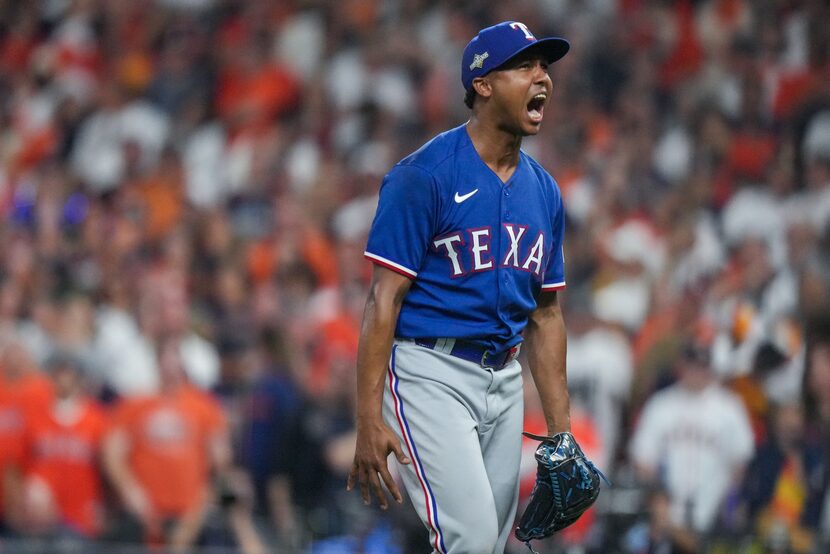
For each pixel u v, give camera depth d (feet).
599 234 124.06
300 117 158.51
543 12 166.30
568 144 144.25
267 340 96.58
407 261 43.42
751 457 84.89
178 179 143.95
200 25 175.42
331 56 167.63
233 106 162.81
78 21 178.70
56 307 103.09
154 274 113.60
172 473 87.71
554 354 46.80
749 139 141.90
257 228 133.49
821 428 82.94
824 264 109.40
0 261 111.96
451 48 164.45
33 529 86.17
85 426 88.63
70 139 158.40
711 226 129.18
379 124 148.97
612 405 99.45
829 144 136.36
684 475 84.89
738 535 79.25
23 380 88.58
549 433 46.39
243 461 92.02
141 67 169.78
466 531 42.80
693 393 86.28
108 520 88.28
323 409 93.76
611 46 161.27
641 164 141.38
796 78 148.05
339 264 121.39
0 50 179.42
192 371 99.04
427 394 43.75
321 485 91.45
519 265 44.24
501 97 43.34
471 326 43.91
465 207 43.52
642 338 104.78
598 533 78.54
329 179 138.00
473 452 43.47
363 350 43.21
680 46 160.25
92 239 126.62
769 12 158.10
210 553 81.87
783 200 131.54
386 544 81.76
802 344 88.53
